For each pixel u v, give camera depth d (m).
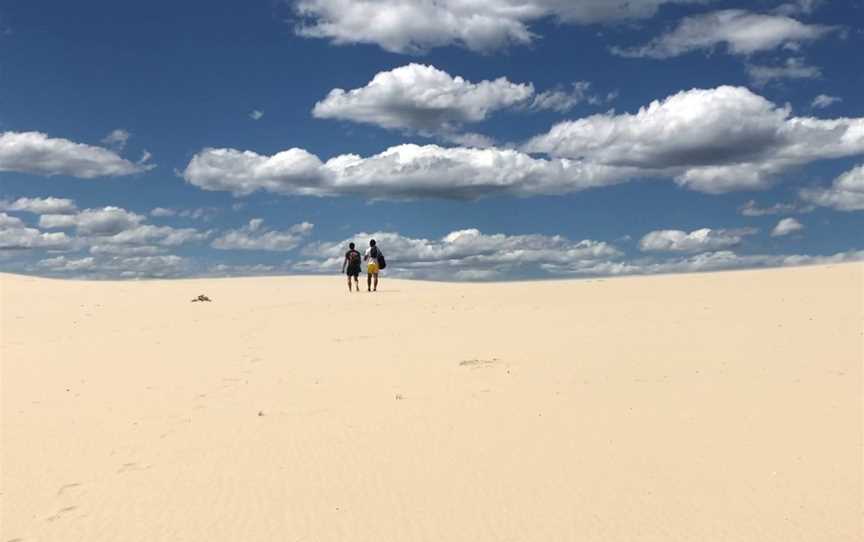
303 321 18.42
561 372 10.46
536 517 5.79
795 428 7.51
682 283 22.47
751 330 12.95
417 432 8.03
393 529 5.70
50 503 6.53
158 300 25.06
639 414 8.26
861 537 5.25
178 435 8.40
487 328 15.35
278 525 5.86
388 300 22.94
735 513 5.70
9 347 15.32
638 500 6.01
